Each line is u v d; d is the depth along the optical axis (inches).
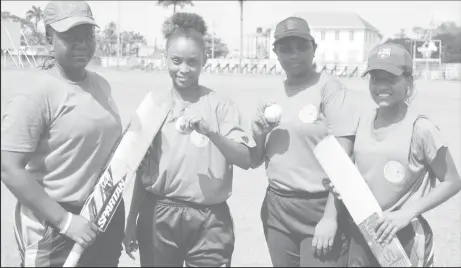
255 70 1184.8
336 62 1393.9
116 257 139.6
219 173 140.5
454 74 989.8
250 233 228.1
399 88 130.5
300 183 144.6
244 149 140.9
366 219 133.0
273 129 146.8
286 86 150.4
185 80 138.7
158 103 143.3
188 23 141.1
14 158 123.3
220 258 142.9
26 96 125.2
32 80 128.2
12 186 123.3
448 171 131.2
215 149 140.3
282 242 149.0
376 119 137.3
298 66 144.8
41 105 125.7
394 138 132.6
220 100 144.6
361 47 1728.6
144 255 146.4
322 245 140.5
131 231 149.9
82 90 131.2
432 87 895.1
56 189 130.0
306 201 144.9
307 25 146.4
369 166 134.9
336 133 141.9
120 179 133.9
